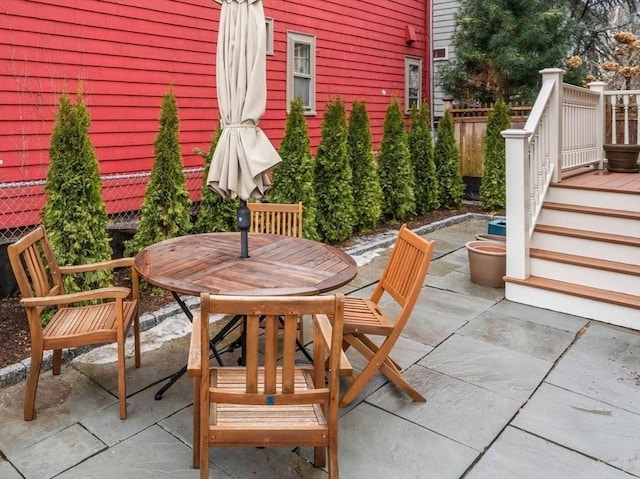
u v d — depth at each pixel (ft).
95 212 12.29
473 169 29.76
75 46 17.43
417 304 13.71
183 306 8.85
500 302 13.87
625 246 13.09
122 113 19.06
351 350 10.93
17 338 10.99
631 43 26.43
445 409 8.58
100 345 10.93
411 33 34.81
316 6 27.78
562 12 32.24
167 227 14.17
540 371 9.90
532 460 7.26
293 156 17.79
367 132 20.99
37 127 16.57
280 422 6.08
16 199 16.17
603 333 11.76
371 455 7.35
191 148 21.74
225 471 7.00
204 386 5.70
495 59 30.58
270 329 5.61
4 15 15.51
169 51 20.51
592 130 19.31
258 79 9.32
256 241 10.71
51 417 8.21
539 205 14.76
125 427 7.97
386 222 23.90
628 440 7.73
